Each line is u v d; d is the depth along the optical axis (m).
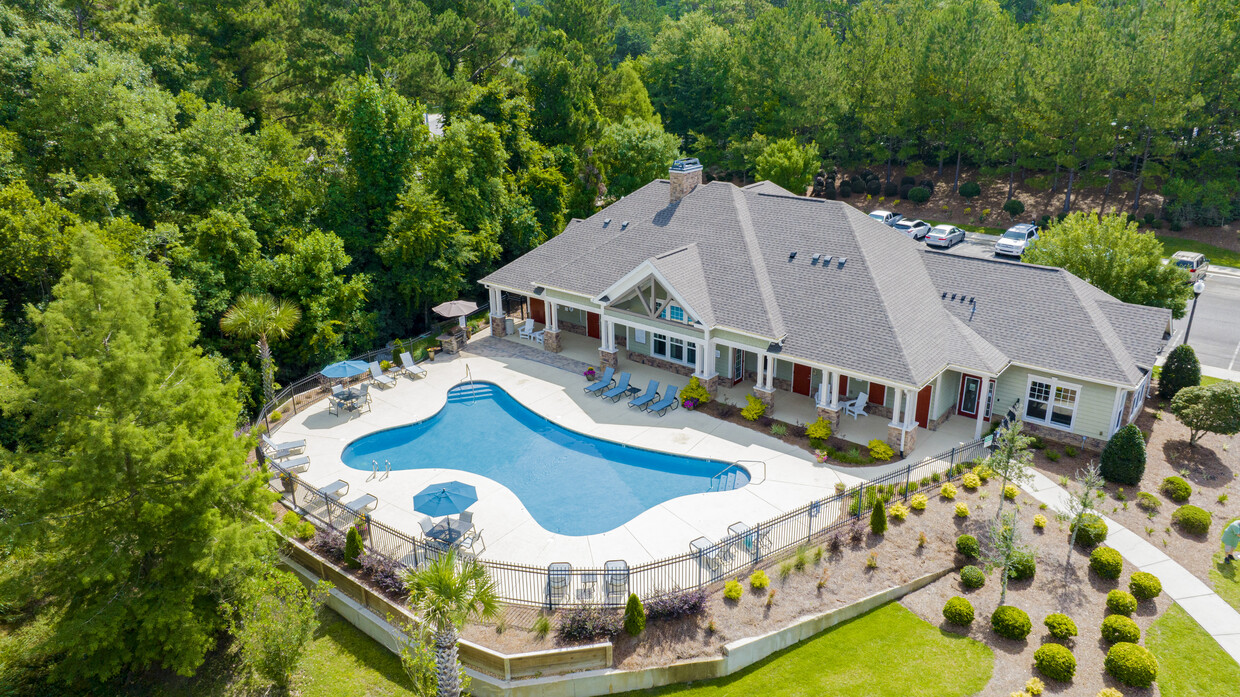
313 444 33.59
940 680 20.83
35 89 37.62
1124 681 20.23
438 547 25.62
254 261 38.91
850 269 35.34
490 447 33.44
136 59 42.94
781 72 72.06
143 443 20.20
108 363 20.30
